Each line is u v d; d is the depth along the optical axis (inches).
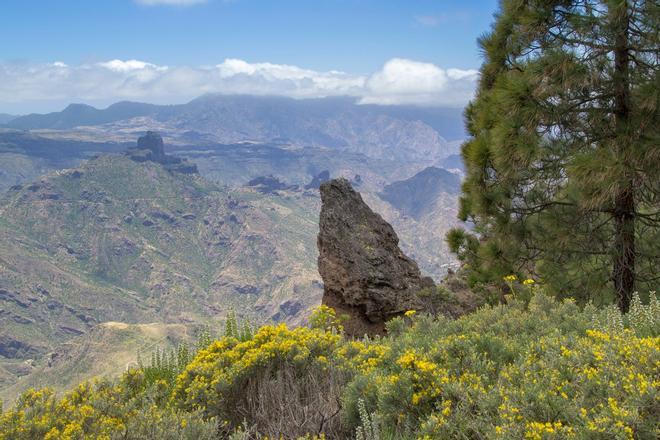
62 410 206.7
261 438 192.5
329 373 232.1
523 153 460.1
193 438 191.5
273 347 241.3
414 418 172.4
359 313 483.2
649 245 511.2
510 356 202.8
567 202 512.4
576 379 158.2
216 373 239.5
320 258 510.9
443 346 201.0
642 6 445.1
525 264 583.8
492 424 147.2
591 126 478.6
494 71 579.2
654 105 440.5
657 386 135.6
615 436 125.4
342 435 189.2
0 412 198.2
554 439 131.8
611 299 496.7
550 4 493.7
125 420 202.8
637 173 440.5
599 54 468.8
